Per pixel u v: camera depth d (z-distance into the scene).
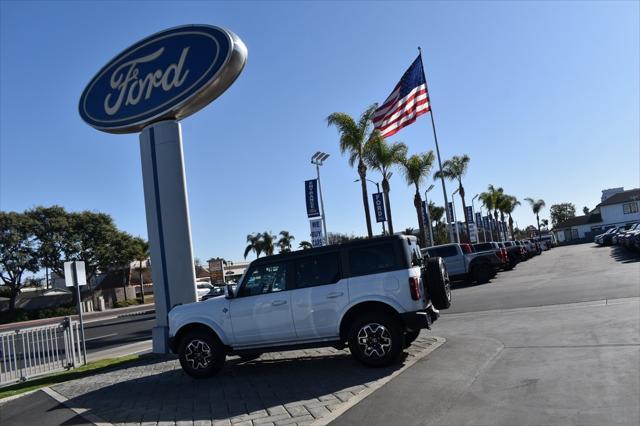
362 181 30.06
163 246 12.73
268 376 8.37
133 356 13.38
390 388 6.68
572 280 18.47
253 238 90.69
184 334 9.09
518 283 20.56
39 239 54.47
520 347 8.34
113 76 13.66
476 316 12.72
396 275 7.83
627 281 15.70
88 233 57.59
